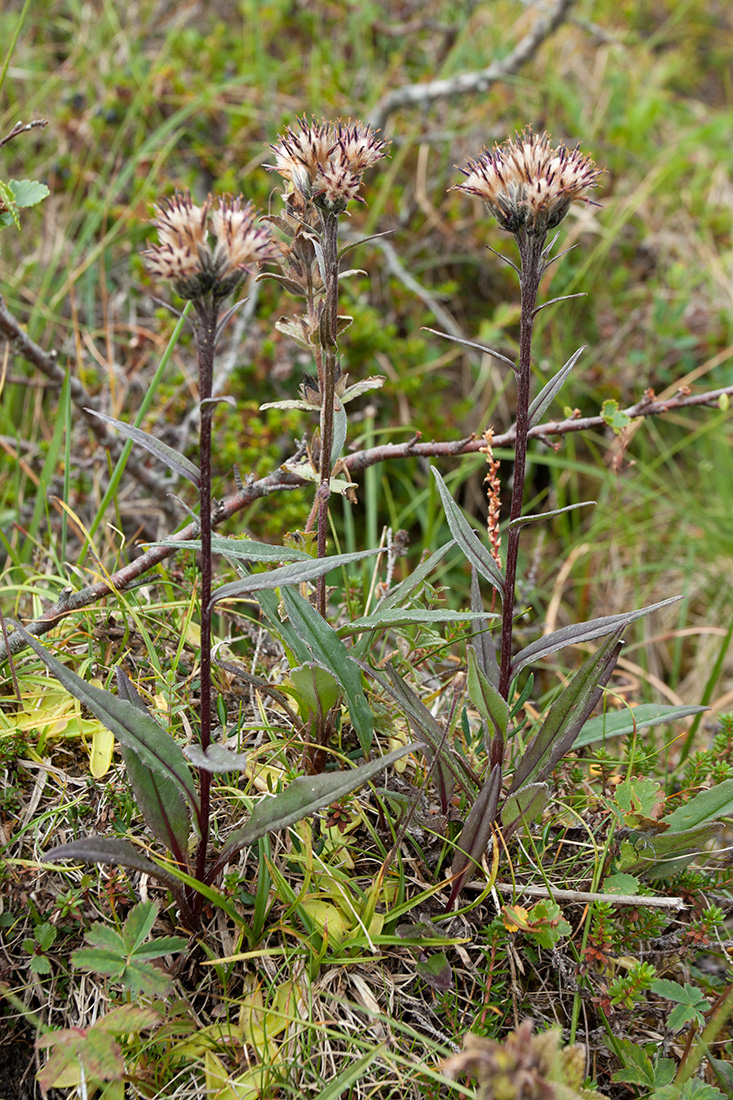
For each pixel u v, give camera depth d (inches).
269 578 22.7
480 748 27.1
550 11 48.9
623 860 25.2
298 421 36.4
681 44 71.2
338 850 25.3
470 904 24.6
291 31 53.0
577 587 42.7
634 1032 25.1
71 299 37.4
